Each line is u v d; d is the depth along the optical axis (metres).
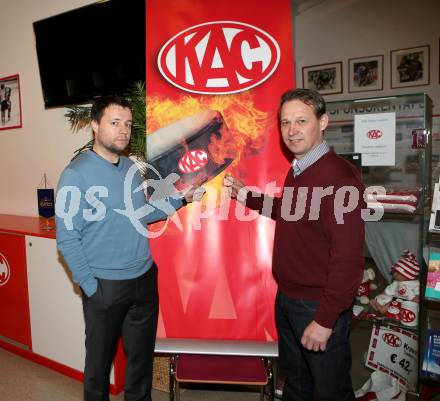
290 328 1.61
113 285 1.59
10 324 2.57
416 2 2.90
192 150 1.75
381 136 1.83
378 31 3.04
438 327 2.10
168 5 1.74
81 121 2.73
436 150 2.69
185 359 1.83
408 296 1.84
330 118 1.97
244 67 1.71
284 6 1.67
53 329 2.35
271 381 1.72
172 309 1.80
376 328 1.95
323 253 1.38
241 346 1.74
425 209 1.88
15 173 3.23
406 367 1.87
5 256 2.52
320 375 1.43
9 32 3.06
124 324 1.76
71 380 2.29
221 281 1.77
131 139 2.07
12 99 3.14
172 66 1.75
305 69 3.33
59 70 2.67
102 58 2.47
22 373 2.37
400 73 3.00
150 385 1.82
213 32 1.71
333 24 3.19
